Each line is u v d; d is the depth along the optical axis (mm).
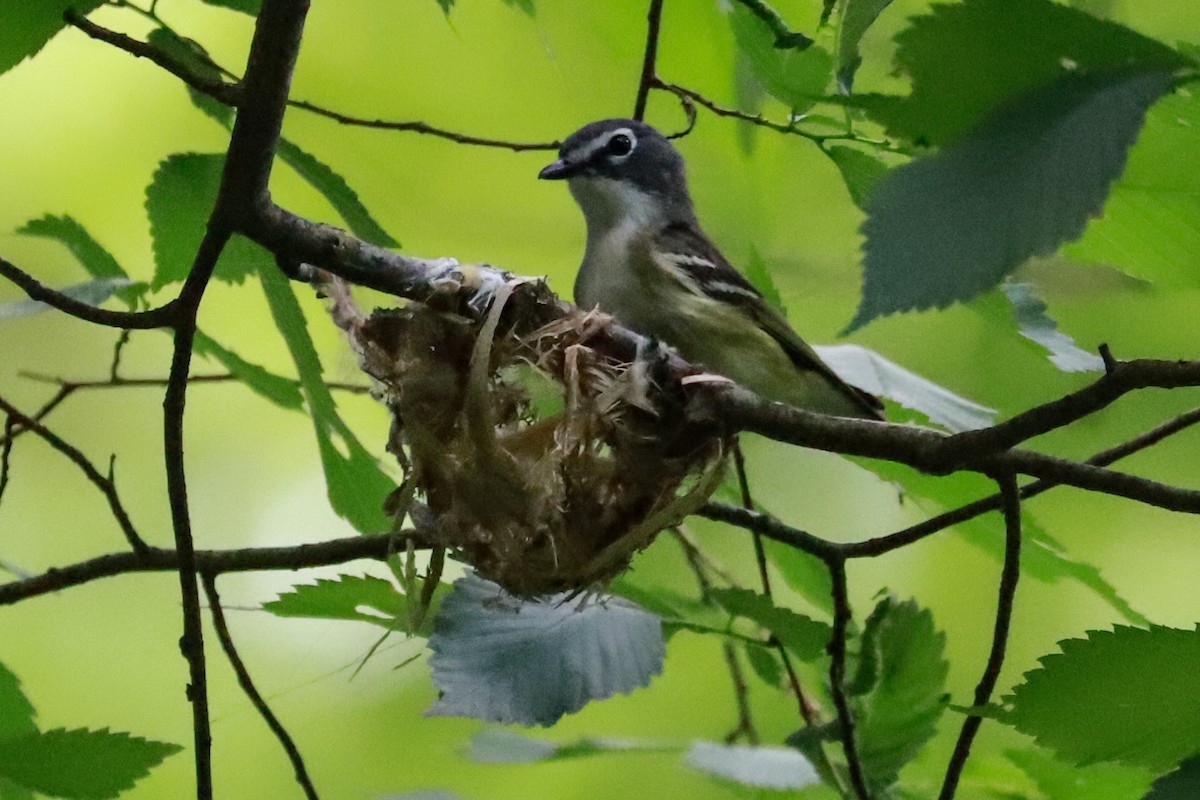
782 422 6621
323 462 7066
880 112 3453
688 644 11891
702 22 8781
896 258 3016
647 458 6805
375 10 11875
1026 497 7645
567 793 11594
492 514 6652
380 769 11703
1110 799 7816
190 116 12047
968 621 12352
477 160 12555
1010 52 3076
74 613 11914
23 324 12695
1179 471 12391
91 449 12578
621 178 9805
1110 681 4801
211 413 12570
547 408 7117
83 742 5676
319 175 6469
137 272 11852
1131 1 7254
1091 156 2965
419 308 6828
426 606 6832
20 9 5242
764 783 7312
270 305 6742
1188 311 12219
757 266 8961
